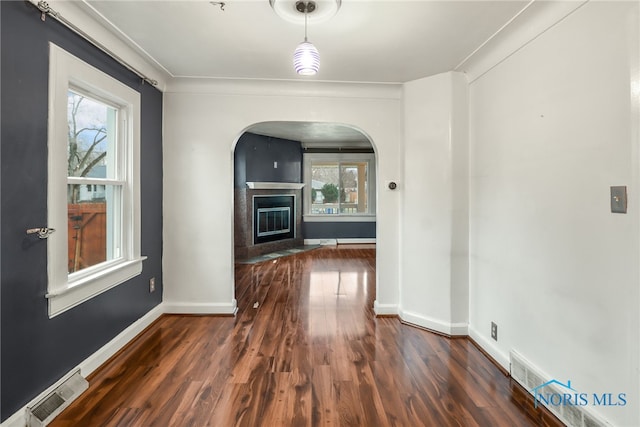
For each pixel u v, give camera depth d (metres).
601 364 1.53
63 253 1.92
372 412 1.83
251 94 3.22
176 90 3.19
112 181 2.51
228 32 2.22
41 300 1.77
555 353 1.82
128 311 2.64
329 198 7.93
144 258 2.79
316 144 7.76
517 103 2.16
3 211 1.55
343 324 3.10
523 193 2.10
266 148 6.74
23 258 1.66
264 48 2.46
